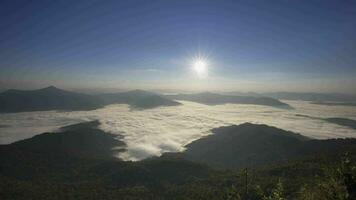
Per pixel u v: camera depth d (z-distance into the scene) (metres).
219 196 68.12
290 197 38.59
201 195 74.38
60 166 160.38
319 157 101.12
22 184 103.31
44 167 156.62
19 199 81.94
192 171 120.50
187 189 86.44
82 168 149.38
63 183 109.12
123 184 107.12
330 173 17.23
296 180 63.91
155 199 80.94
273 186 58.19
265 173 86.19
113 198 82.62
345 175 15.95
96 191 91.81
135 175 115.12
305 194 18.36
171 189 92.31
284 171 84.50
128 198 82.31
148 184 105.62
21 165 158.62
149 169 121.94
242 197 29.66
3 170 147.38
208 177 107.31
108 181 110.94
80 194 87.25
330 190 16.19
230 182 83.12
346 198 15.07
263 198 20.27
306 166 85.75
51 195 85.88
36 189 94.38
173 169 122.69
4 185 99.88
